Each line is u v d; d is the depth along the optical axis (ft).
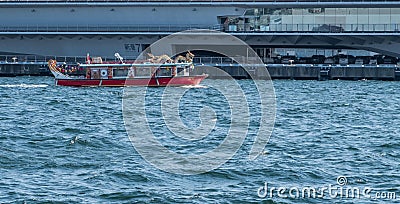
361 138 452.76
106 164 378.94
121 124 496.64
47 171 367.45
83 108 579.07
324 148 421.18
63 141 432.66
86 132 463.83
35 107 583.58
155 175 359.87
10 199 326.03
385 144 431.02
